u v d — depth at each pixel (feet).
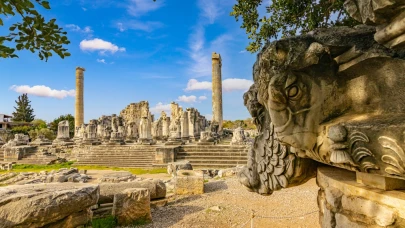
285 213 21.72
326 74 6.38
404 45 4.43
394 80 5.31
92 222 19.19
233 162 50.01
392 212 5.19
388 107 5.42
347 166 5.66
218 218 20.90
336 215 6.82
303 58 5.91
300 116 6.51
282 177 9.21
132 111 129.49
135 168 53.31
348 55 5.76
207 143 57.82
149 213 20.65
